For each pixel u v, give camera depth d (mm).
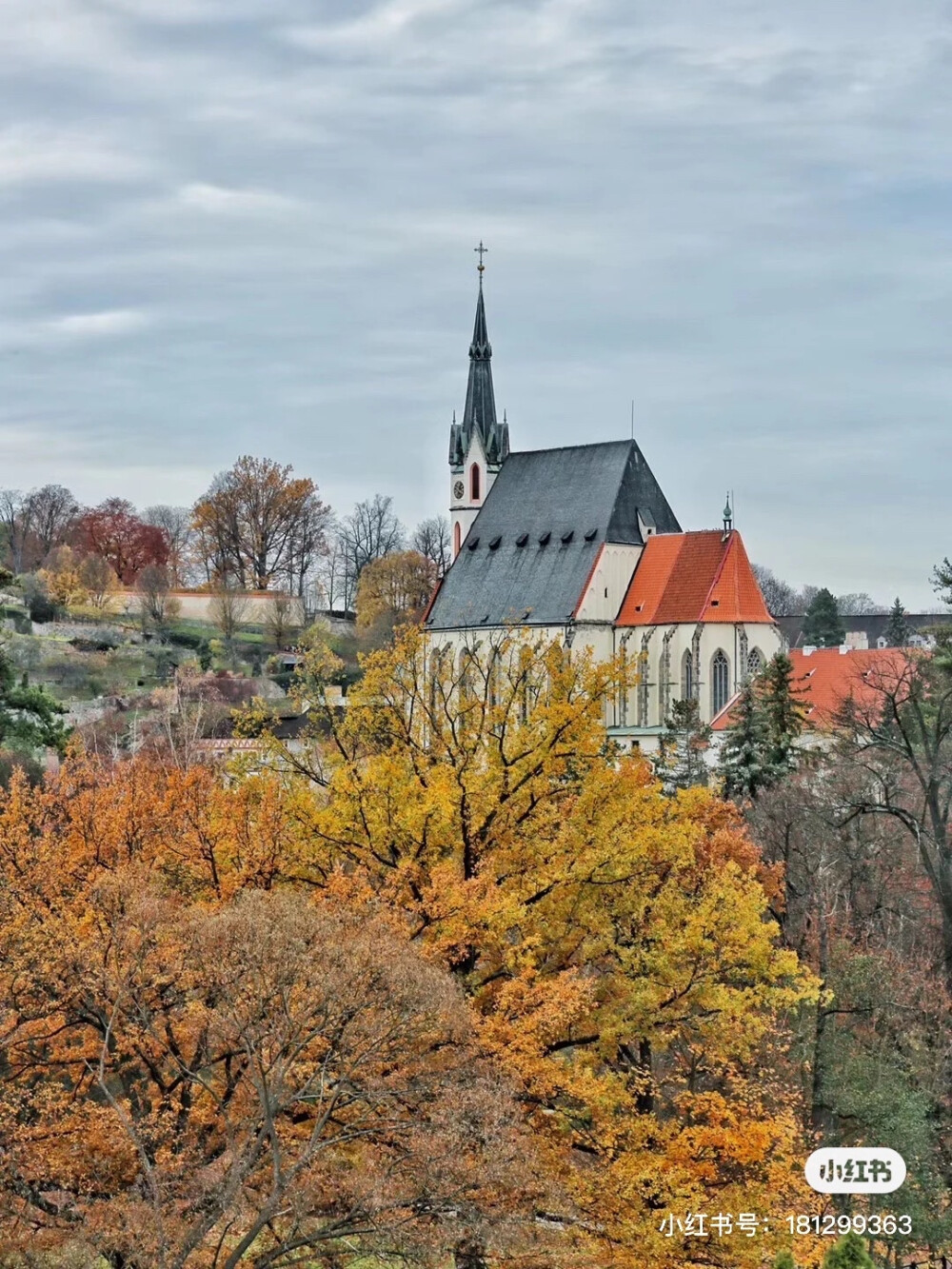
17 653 183125
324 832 39781
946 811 63406
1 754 87625
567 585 174125
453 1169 30125
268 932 30125
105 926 34844
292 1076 31859
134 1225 29172
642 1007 38000
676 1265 35969
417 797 40031
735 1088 42469
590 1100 35625
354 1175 31359
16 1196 31375
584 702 41000
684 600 170250
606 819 39719
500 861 39469
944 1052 54969
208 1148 32906
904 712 79500
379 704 44781
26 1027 34625
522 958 36406
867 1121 51406
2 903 34938
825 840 69812
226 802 40344
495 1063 33500
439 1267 33625
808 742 109750
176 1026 33625
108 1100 34781
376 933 31656
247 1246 29031
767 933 39375
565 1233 35812
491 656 47938
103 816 40219
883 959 58719
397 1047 31766
